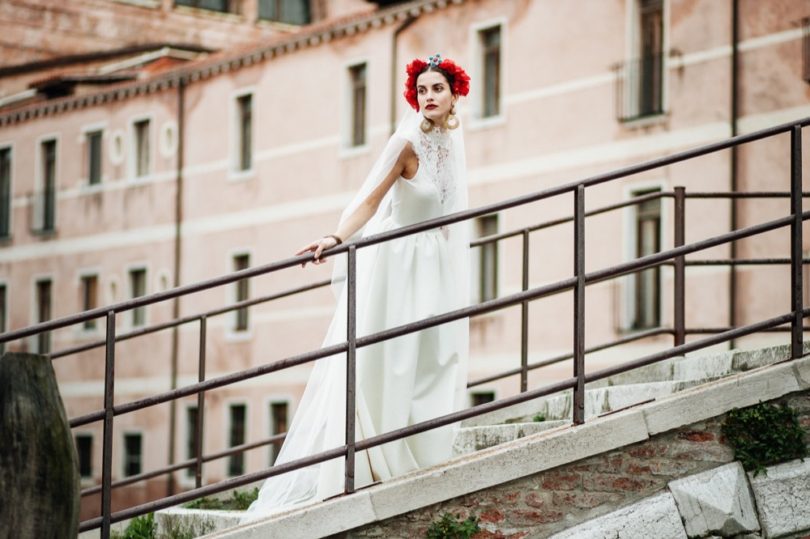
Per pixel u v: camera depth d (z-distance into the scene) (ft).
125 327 160.76
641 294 110.01
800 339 28.99
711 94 106.32
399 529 27.25
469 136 123.95
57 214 168.66
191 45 169.68
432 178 29.14
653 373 36.50
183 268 154.61
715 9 106.52
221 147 151.33
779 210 100.73
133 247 160.04
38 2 170.30
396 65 132.36
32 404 24.79
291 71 144.05
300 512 26.66
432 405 28.86
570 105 116.26
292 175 143.64
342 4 170.81
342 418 28.94
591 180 28.17
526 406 38.01
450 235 29.76
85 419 26.27
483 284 121.90
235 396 148.66
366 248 29.71
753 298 101.14
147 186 158.71
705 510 27.76
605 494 27.78
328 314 140.46
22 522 24.49
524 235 38.52
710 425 28.30
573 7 116.57
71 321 26.37
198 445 37.70
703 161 106.32
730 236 28.76
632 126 111.45
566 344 114.42
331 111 139.44
